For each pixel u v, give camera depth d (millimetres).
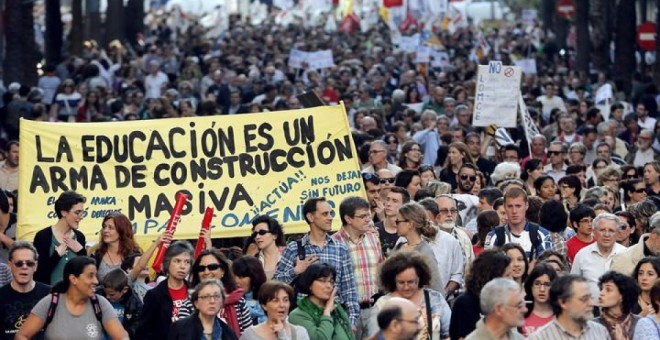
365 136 28328
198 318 15633
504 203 19547
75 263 15984
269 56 61781
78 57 58188
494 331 13992
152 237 20422
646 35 61000
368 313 16844
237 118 20922
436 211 19250
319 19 98312
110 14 71375
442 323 16156
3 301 16672
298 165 20875
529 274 15844
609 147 28797
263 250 19031
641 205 20969
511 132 33844
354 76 52188
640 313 17062
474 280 15734
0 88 44656
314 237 17938
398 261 15859
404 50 64938
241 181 20781
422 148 31938
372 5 99062
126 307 17359
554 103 43031
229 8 122625
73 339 16062
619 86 51562
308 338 15945
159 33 84125
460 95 40781
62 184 20469
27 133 20484
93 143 20625
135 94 42000
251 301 17547
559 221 19672
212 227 20516
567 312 14648
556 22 77250
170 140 20781
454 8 90000
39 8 97312
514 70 29938
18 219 20266
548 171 27547
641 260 16969
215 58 55062
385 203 20047
